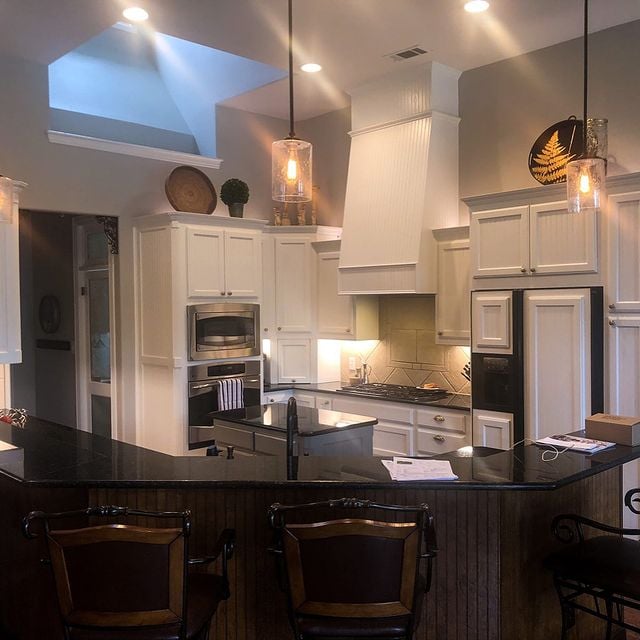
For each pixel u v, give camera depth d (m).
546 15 4.05
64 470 2.56
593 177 2.71
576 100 4.46
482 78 4.97
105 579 1.93
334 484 2.34
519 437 4.16
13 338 4.08
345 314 5.69
